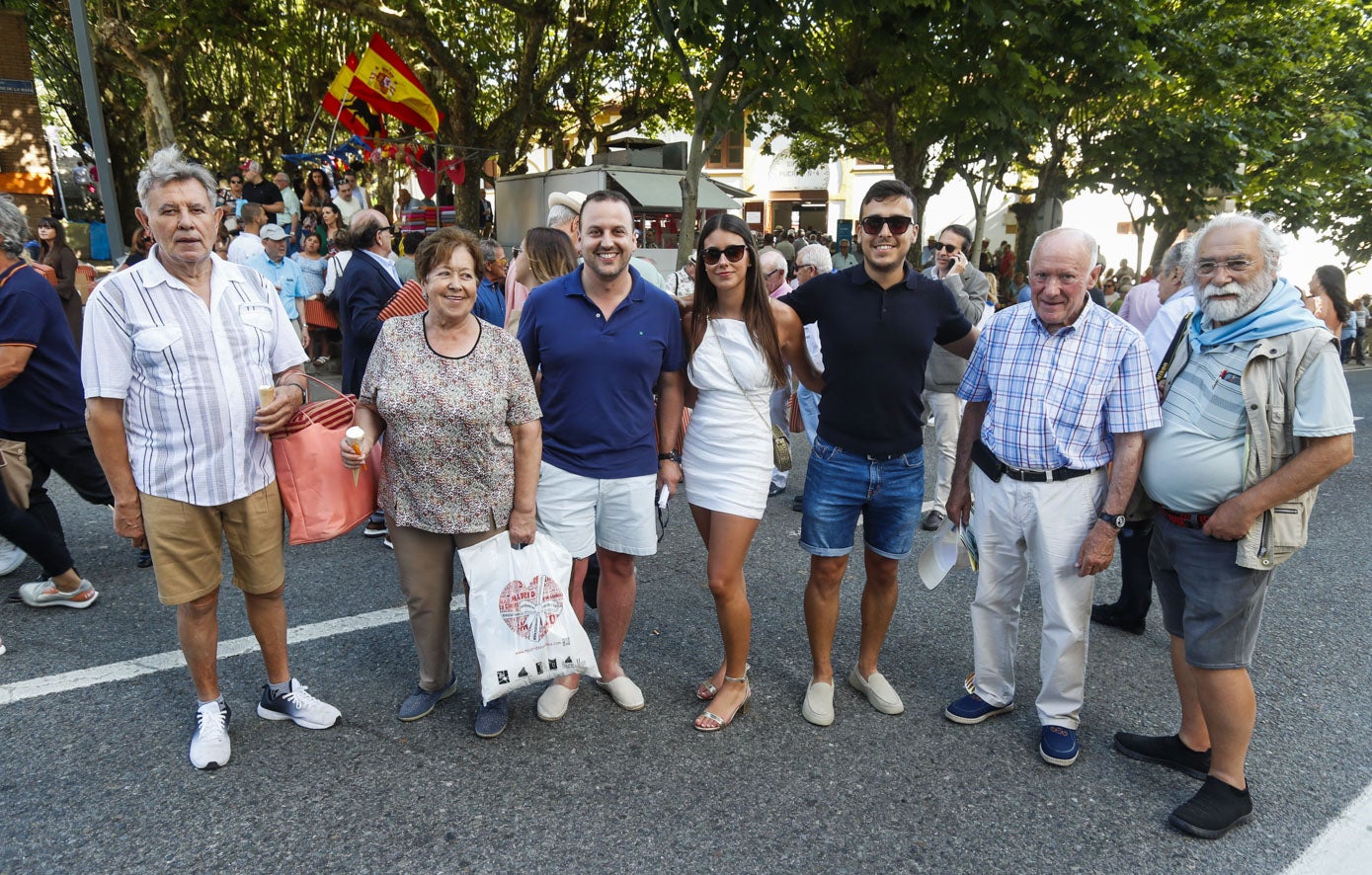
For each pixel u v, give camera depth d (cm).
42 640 345
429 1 1573
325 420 284
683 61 916
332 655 341
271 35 1507
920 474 304
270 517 272
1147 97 1201
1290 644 377
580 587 338
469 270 263
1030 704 323
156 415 248
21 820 238
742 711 310
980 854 237
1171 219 1391
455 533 279
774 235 2233
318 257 947
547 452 297
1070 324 274
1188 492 251
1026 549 294
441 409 265
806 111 868
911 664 353
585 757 277
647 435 299
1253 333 240
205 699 272
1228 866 234
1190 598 254
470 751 279
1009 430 282
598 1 1523
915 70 1008
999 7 929
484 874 223
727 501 289
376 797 253
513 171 1577
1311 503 242
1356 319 1891
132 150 1958
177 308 247
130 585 401
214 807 246
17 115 1589
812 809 254
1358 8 1595
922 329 288
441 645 297
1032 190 1723
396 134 1506
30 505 366
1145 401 260
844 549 301
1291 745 295
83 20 760
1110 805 261
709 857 232
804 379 312
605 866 227
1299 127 1524
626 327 287
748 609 301
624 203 278
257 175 1153
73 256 720
